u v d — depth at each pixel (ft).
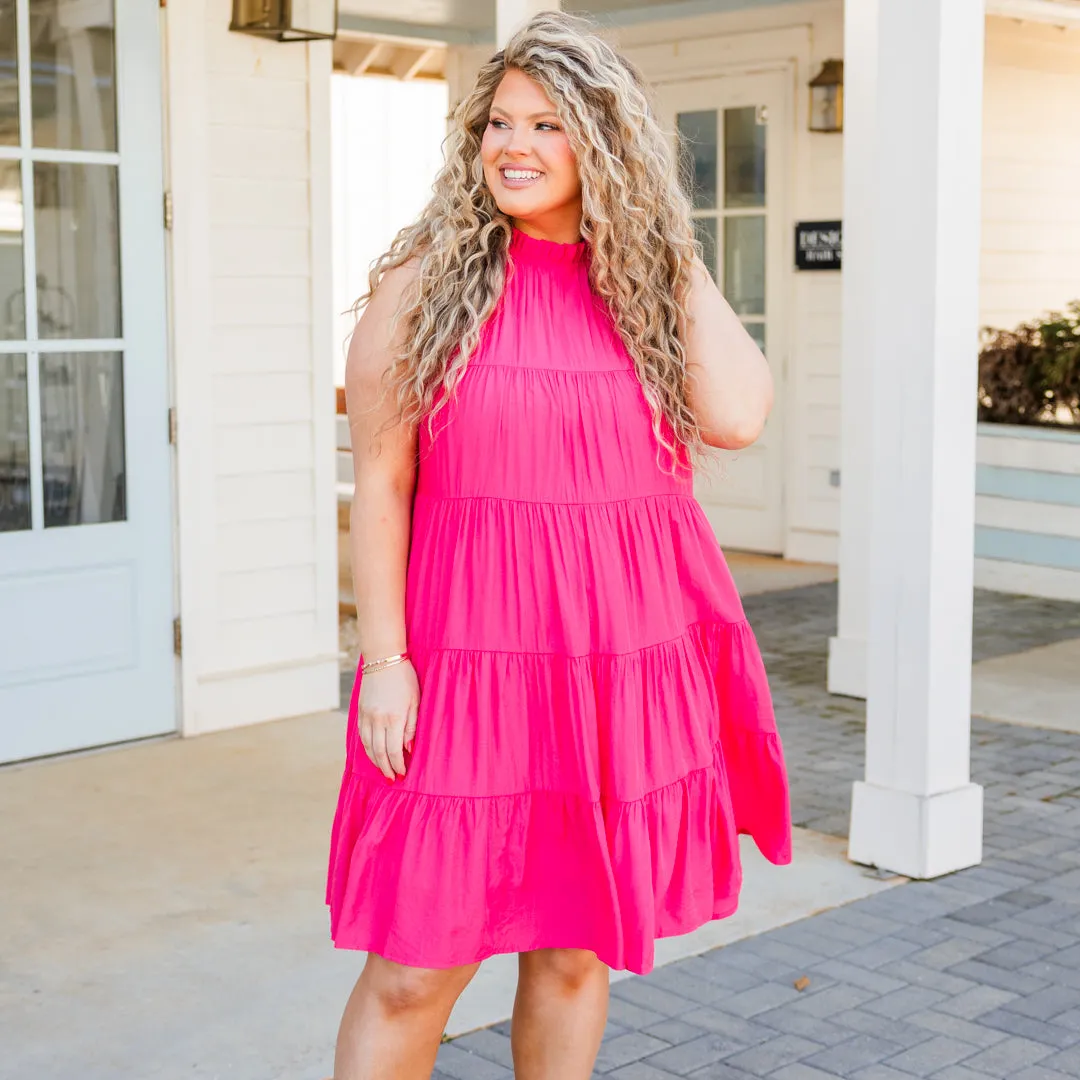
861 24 18.34
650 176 6.54
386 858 6.52
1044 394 27.45
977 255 12.49
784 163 29.01
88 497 16.25
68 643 16.19
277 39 16.98
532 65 6.33
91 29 15.75
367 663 6.63
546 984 7.16
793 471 29.53
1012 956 11.44
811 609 25.23
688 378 6.80
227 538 17.34
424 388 6.46
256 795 15.24
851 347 19.11
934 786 13.01
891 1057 9.82
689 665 6.93
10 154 15.28
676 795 6.80
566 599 6.45
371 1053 6.70
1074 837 14.28
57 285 15.76
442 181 6.58
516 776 6.52
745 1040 10.03
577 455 6.51
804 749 17.21
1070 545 26.20
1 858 13.39
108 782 15.56
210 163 16.70
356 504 6.68
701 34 30.01
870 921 12.09
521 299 6.59
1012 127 29.91
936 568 12.71
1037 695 19.83
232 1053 9.86
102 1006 10.53
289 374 17.66
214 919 12.12
